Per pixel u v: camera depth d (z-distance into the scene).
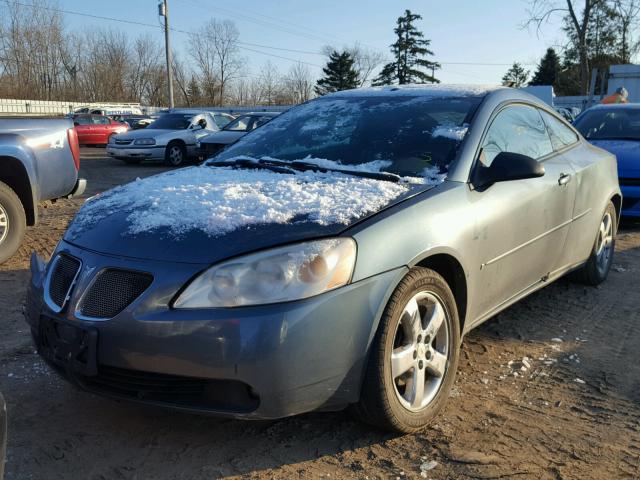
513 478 2.51
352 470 2.56
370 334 2.55
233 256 2.44
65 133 6.09
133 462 2.61
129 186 3.46
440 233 2.87
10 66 54.84
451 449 2.72
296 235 2.51
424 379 2.88
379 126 3.66
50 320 2.68
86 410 3.05
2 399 1.95
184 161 17.45
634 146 7.64
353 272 2.51
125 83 65.38
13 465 2.56
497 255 3.34
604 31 38.25
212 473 2.54
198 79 68.69
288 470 2.56
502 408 3.10
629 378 3.46
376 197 2.87
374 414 2.67
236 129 15.31
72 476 2.51
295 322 2.37
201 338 2.35
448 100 3.77
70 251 2.81
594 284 5.15
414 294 2.76
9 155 5.53
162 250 2.54
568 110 21.30
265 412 2.40
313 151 3.64
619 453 2.70
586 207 4.50
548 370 3.55
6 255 5.65
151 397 2.50
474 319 3.31
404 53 65.88
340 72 68.31
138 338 2.41
